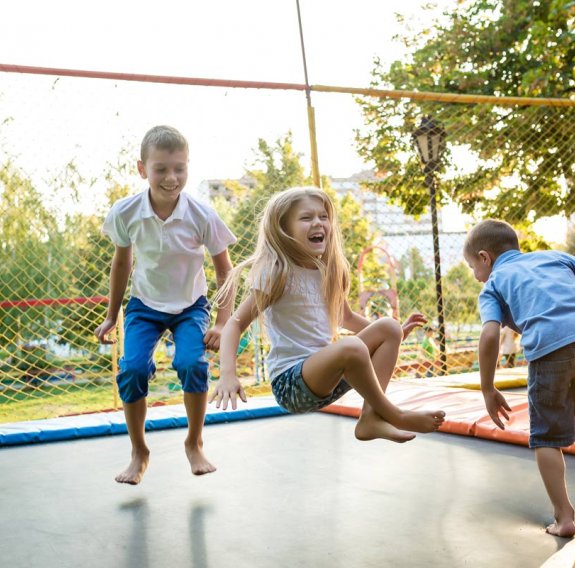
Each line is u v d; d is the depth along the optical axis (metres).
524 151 7.52
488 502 2.08
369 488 2.28
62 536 1.90
